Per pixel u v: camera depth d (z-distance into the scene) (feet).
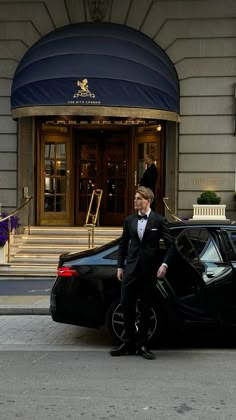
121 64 41.91
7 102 47.21
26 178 48.47
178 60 46.19
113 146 54.08
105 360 21.04
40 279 38.50
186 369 19.83
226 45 45.78
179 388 17.63
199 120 46.16
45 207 51.47
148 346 22.24
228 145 46.06
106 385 17.94
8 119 47.34
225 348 23.09
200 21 45.93
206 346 23.47
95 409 15.74
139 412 15.49
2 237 40.04
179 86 46.16
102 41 43.14
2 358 21.43
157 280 21.45
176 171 46.57
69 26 46.09
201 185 46.32
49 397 16.78
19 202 47.39
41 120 49.73
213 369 19.84
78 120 49.49
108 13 46.39
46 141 51.24
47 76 41.50
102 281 22.31
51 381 18.42
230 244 22.71
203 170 46.29
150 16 46.16
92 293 22.35
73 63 41.73
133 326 21.39
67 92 40.96
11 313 29.22
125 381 18.37
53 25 46.57
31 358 21.42
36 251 42.91
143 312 21.18
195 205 44.27
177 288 22.13
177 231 22.89
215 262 22.36
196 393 17.16
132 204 52.85
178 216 46.52
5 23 46.80
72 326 26.84
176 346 23.41
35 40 46.70
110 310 22.30
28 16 46.57
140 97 41.47
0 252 40.42
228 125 45.93
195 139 46.29
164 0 45.98
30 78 42.11
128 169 53.21
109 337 24.81
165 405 16.06
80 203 54.24
